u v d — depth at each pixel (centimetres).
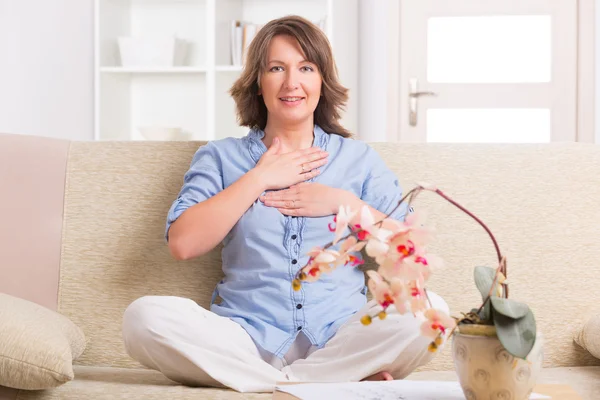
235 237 208
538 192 216
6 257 212
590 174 218
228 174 216
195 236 200
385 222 121
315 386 136
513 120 527
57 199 219
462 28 529
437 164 219
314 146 220
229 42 522
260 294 202
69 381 180
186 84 536
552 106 523
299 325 198
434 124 533
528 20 523
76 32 518
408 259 118
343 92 223
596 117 513
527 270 211
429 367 206
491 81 529
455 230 213
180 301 182
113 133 525
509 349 114
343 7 508
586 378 188
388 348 179
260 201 207
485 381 119
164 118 538
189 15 538
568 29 520
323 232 205
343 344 186
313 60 215
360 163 216
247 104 227
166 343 177
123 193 219
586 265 212
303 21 217
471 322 122
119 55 538
